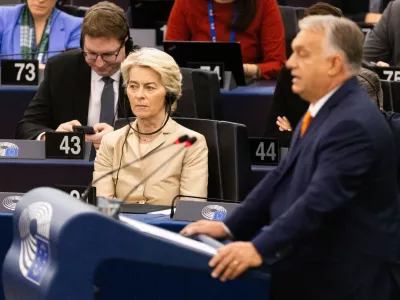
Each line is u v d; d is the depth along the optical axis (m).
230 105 16.17
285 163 8.62
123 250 7.50
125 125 12.36
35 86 16.33
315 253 8.20
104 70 13.87
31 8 18.33
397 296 8.28
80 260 7.43
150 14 21.86
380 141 7.98
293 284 8.36
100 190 11.64
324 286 8.21
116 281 10.05
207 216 10.15
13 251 8.30
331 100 8.21
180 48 16.50
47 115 14.45
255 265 7.83
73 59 14.38
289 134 15.06
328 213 7.85
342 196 7.87
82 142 13.00
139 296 10.06
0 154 13.04
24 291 7.89
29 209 8.03
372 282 8.14
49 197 7.96
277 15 18.09
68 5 21.67
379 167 8.00
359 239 8.09
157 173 11.57
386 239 8.16
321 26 8.15
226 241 8.77
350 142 7.93
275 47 18.03
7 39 18.31
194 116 14.16
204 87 14.14
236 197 11.87
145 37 21.19
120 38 13.67
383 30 18.59
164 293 10.05
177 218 10.19
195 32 18.23
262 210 8.75
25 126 14.31
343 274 8.12
